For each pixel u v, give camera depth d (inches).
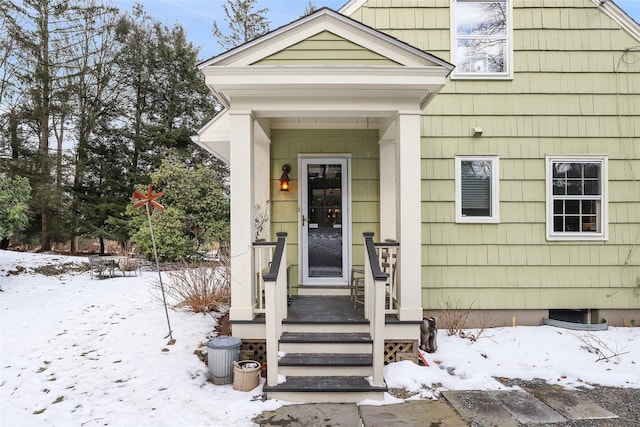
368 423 122.0
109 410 128.5
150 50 648.4
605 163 223.1
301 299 211.2
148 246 450.3
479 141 222.4
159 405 131.6
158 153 638.5
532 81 223.3
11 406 131.8
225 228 477.1
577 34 224.4
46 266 400.8
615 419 124.1
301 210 231.0
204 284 230.4
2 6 527.5
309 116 180.7
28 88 562.9
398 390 144.7
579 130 223.1
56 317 236.4
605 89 224.2
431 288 220.1
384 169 227.9
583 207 225.8
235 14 693.9
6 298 285.7
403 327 164.9
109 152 618.8
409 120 169.6
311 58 165.9
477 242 220.8
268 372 141.6
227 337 159.9
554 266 220.8
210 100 681.0
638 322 221.0
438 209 221.1
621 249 222.1
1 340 195.0
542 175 222.1
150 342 185.8
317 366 147.9
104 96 629.9
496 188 221.3
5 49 542.0
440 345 190.7
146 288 320.5
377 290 140.9
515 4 223.9
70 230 562.9
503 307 219.0
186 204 473.4
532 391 145.1
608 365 167.2
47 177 536.1
